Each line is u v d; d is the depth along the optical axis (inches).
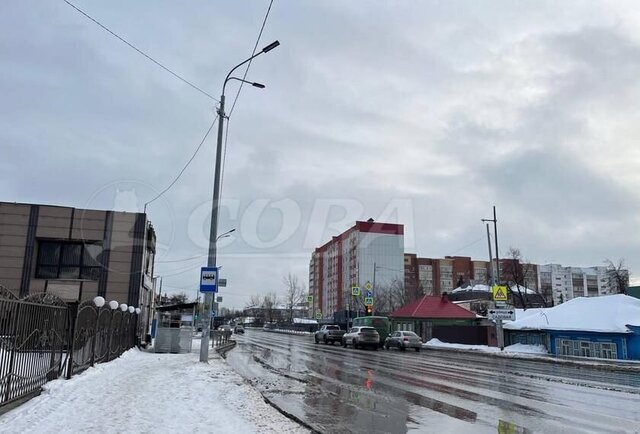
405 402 456.8
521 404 450.3
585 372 827.4
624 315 1186.6
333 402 455.5
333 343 1734.7
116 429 280.5
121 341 812.0
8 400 326.6
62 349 457.1
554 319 1327.5
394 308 2950.3
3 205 1111.0
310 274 4881.9
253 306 5905.5
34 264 1103.6
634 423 369.1
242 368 776.3
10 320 336.2
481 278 4377.5
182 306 1082.7
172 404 363.6
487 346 1552.7
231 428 295.1
